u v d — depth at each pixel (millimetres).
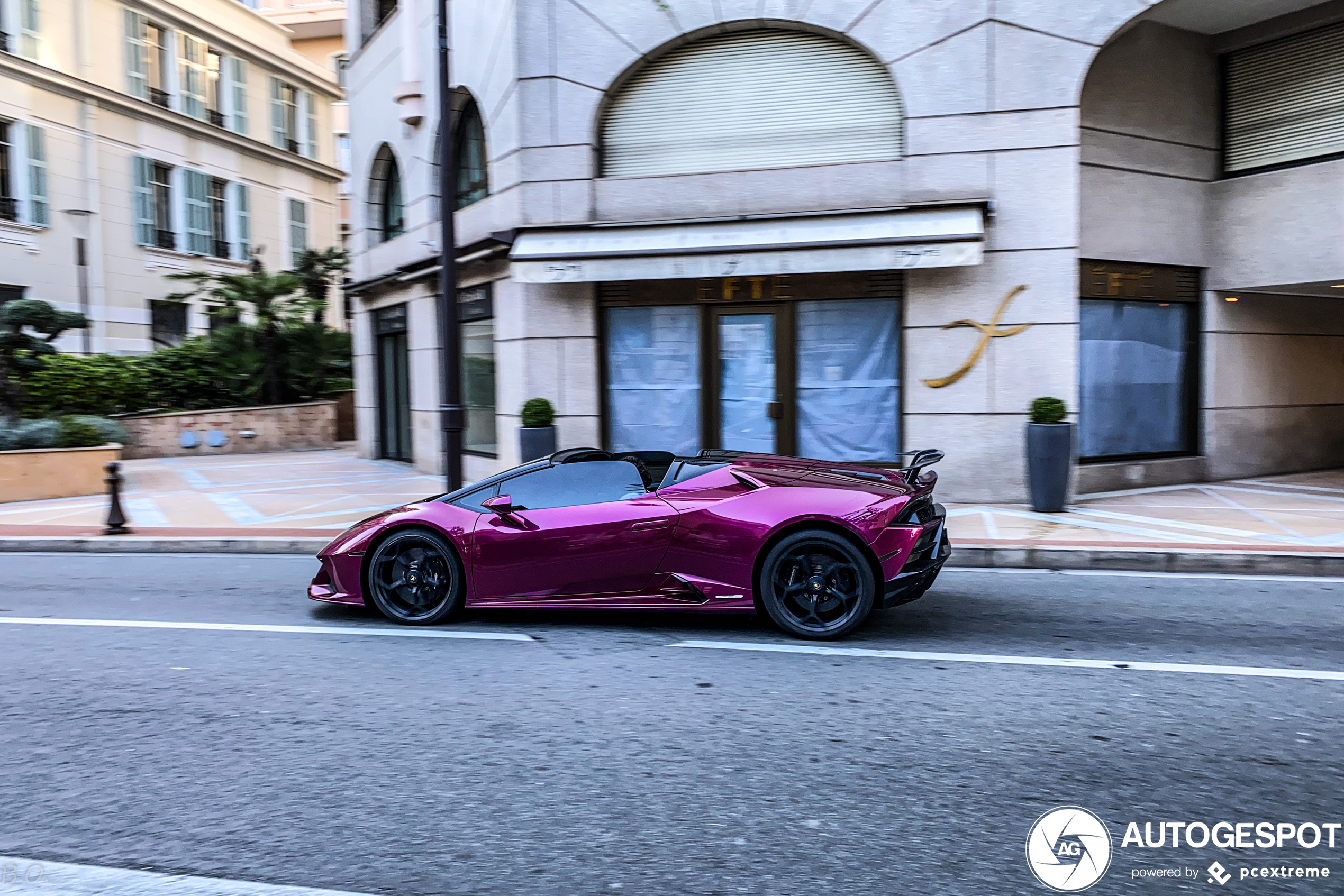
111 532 10203
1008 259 10508
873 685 4723
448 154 9703
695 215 11242
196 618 6562
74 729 4234
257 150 31016
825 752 3834
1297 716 4176
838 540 5516
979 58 10438
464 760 3803
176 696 4719
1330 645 5406
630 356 11789
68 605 7094
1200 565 7738
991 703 4410
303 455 20953
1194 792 3395
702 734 4062
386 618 6426
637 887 2775
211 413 21047
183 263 28266
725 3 11078
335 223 35406
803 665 5082
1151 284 11914
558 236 11242
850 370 11258
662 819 3232
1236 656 5176
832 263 10266
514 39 11562
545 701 4551
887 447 11195
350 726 4227
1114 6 10078
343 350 24359
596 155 11609
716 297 11508
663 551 5734
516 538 5926
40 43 23953
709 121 11453
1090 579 7477
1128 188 11602
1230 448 12625
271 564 8883
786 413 11430
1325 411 13727
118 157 26031
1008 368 10570
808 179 10969
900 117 10945
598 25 11414
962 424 10750
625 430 11852
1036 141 10367
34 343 14469
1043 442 9930
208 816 3311
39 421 14320
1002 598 6816
